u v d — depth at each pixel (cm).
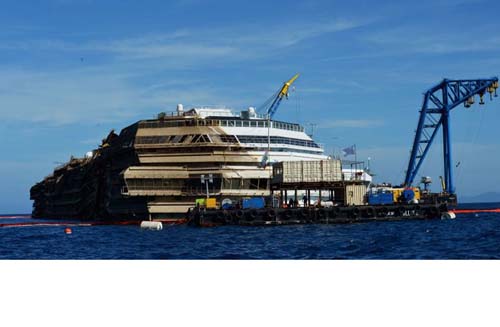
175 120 15800
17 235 12950
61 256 8006
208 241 9900
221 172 15150
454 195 17962
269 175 15362
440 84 18350
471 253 7206
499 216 17588
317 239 9838
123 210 16875
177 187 15462
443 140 18462
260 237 10481
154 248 8938
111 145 18450
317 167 14188
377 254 7475
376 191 16025
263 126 17775
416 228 11994
